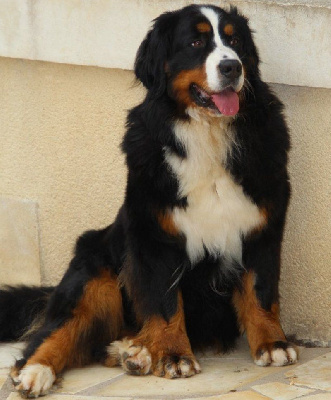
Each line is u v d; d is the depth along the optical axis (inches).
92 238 243.3
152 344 224.2
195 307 236.5
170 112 223.3
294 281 251.6
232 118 221.1
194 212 223.3
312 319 250.1
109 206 273.1
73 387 215.6
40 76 274.5
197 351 240.8
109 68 264.4
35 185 282.2
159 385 213.5
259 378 214.8
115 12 259.0
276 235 227.5
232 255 229.0
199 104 219.3
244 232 225.8
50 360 218.1
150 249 224.4
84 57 265.0
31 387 208.1
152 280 225.1
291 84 244.5
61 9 264.8
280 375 216.1
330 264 245.8
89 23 262.4
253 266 228.5
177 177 221.5
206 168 222.2
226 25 222.7
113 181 271.1
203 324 238.4
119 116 266.5
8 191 286.8
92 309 231.0
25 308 254.2
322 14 237.0
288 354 221.8
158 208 222.2
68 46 266.5
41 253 285.1
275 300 231.0
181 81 221.5
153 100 226.5
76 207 277.7
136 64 233.9
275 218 225.6
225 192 222.4
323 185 244.4
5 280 290.0
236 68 213.6
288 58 244.1
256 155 221.6
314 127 244.1
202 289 234.1
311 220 247.3
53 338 223.5
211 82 215.8
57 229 281.6
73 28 264.5
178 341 223.5
